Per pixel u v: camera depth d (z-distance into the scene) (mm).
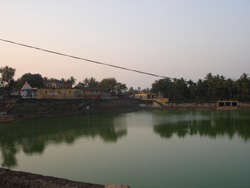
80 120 54469
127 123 49281
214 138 31938
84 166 20734
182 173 18891
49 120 53094
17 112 50219
